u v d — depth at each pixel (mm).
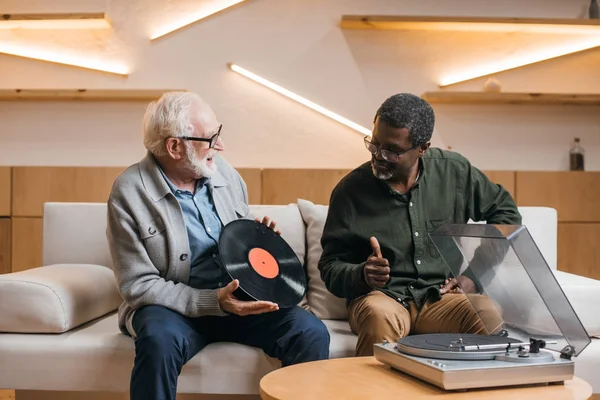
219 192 2240
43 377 2041
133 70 4332
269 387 1407
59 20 4176
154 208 2055
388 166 2154
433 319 2133
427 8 4344
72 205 2613
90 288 2285
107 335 2092
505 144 4391
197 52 4336
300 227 2539
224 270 2129
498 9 4355
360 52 4344
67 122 4344
